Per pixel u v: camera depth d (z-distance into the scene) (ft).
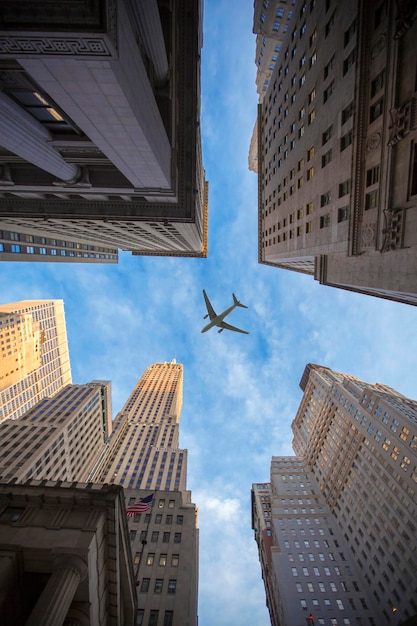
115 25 35.45
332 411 307.58
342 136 78.89
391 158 60.59
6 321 398.42
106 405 337.11
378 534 203.41
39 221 136.56
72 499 63.72
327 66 88.07
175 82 96.48
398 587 174.70
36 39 34.35
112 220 125.80
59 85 42.14
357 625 175.52
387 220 62.08
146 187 97.66
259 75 256.52
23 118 58.39
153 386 526.16
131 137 59.72
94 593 57.31
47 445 213.46
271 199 165.78
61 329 546.26
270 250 169.99
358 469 245.45
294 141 120.26
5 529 57.88
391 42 58.44
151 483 269.44
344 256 84.02
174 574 108.37
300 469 332.80
